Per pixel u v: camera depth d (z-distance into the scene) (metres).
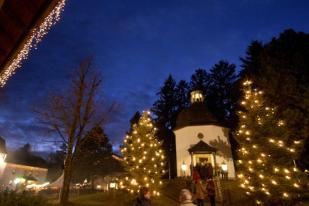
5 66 4.20
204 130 29.92
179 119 33.38
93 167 36.97
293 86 20.09
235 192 19.20
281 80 20.78
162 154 21.64
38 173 41.34
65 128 18.66
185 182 22.55
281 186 14.90
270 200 15.60
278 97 20.81
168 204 19.00
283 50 25.55
